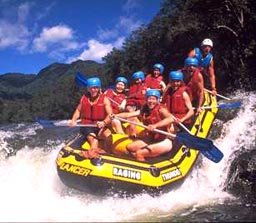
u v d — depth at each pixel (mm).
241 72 29531
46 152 10547
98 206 6781
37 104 72562
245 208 6523
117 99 9828
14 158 10234
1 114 73188
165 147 7504
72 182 7125
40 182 8367
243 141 8703
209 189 7617
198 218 6129
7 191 7820
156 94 7594
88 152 7137
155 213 6398
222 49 32312
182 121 7992
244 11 31109
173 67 39750
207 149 7469
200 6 32156
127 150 7523
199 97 8859
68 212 6523
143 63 48281
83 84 10141
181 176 7406
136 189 6949
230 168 8047
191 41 34812
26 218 6262
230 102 10984
